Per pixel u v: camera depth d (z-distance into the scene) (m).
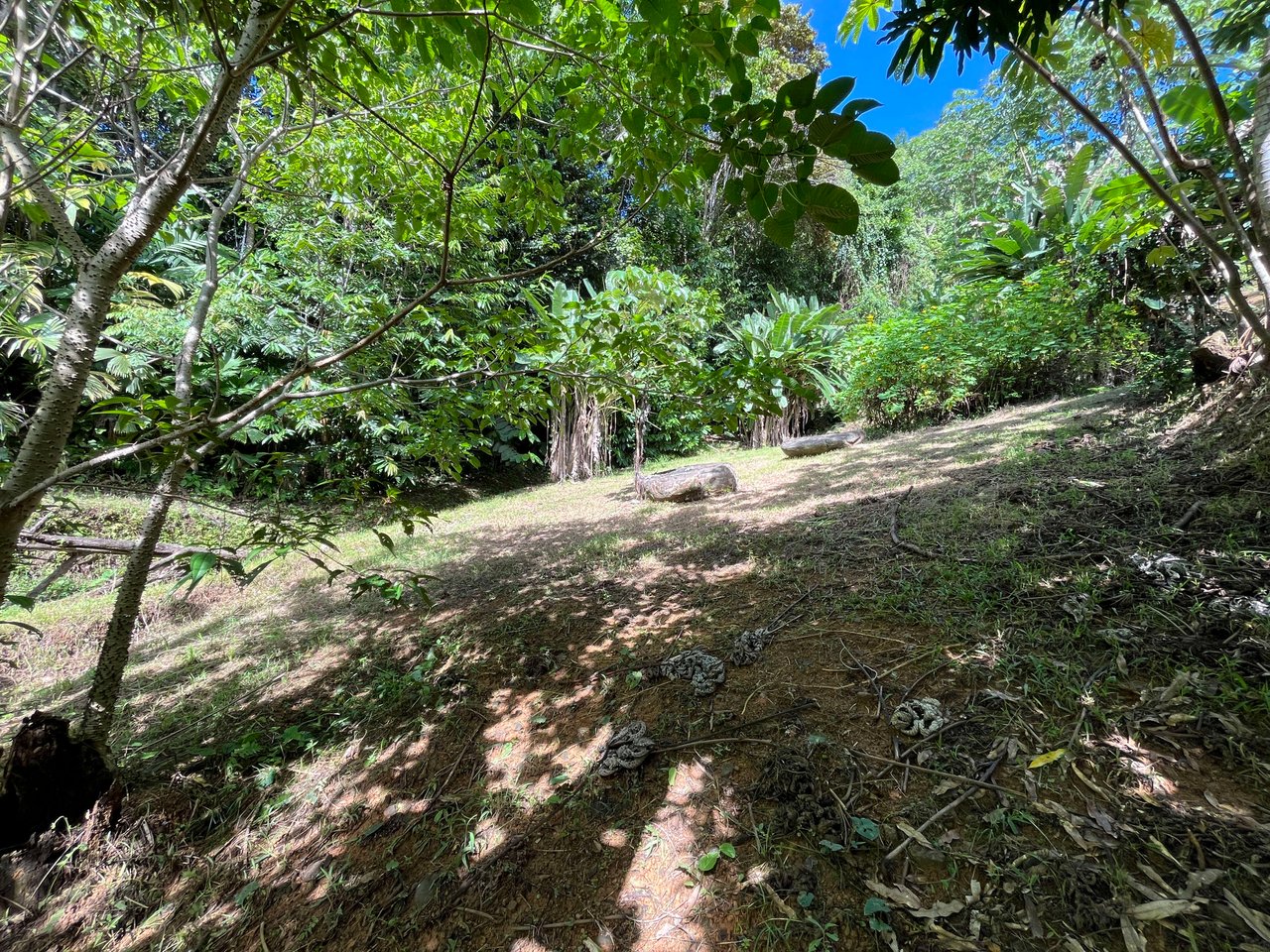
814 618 2.16
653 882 1.27
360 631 3.07
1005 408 6.91
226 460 1.64
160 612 3.90
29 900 1.48
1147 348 5.41
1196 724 1.27
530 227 2.42
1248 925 0.88
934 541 2.57
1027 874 1.05
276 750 2.01
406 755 1.91
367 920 1.35
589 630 2.55
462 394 1.99
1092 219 4.26
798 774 1.40
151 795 1.77
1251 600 1.54
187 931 1.42
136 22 1.75
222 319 4.77
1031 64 1.94
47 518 1.79
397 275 6.42
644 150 1.42
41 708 2.60
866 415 8.39
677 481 5.56
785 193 0.82
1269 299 1.69
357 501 1.80
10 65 1.79
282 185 3.01
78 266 1.36
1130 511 2.34
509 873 1.38
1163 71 2.69
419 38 1.27
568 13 1.44
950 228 12.80
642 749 1.61
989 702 1.51
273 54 1.06
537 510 6.34
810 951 1.03
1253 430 2.59
